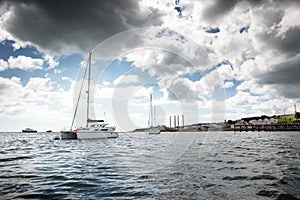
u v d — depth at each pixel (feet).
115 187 20.63
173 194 18.48
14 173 27.17
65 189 20.07
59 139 117.29
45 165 33.17
